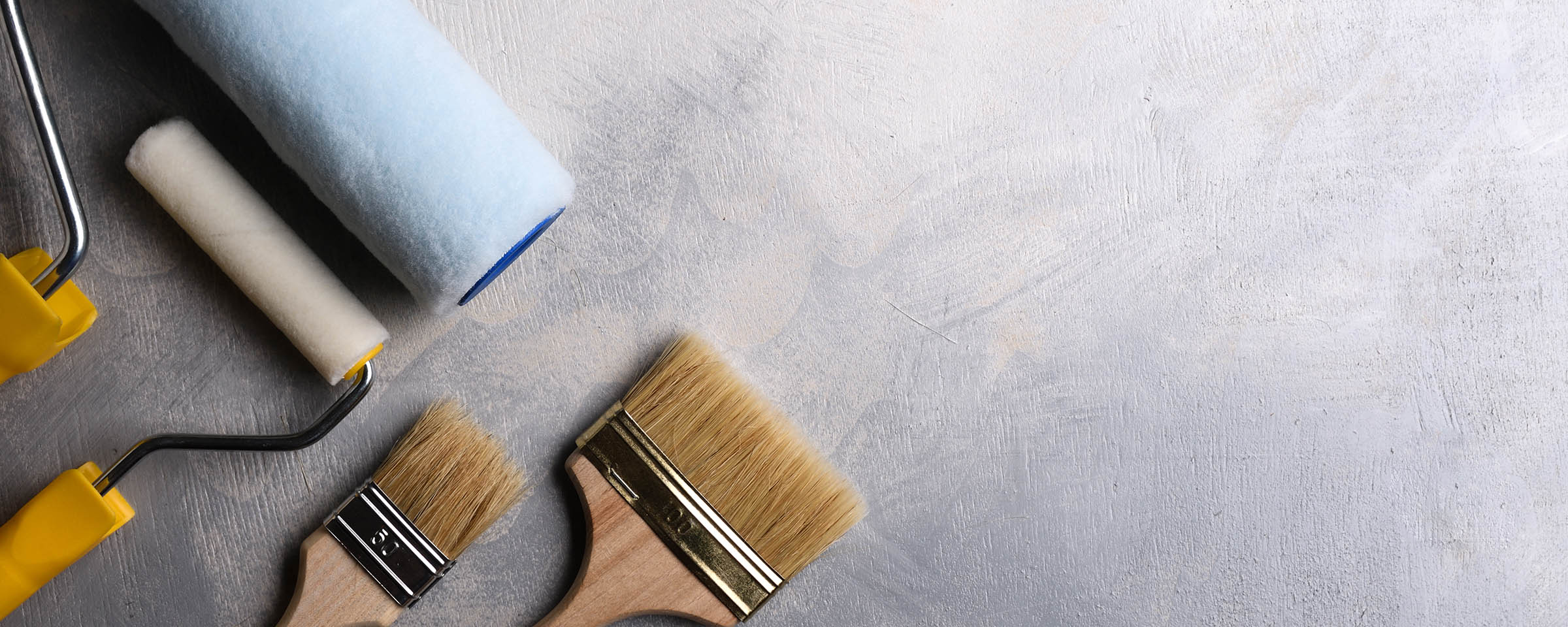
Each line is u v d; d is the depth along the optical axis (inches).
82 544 24.5
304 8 22.5
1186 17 31.6
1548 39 33.5
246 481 28.3
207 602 28.2
